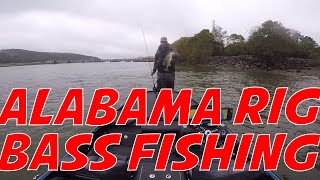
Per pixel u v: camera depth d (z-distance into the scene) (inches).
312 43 2650.1
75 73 1845.5
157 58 444.1
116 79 1321.4
